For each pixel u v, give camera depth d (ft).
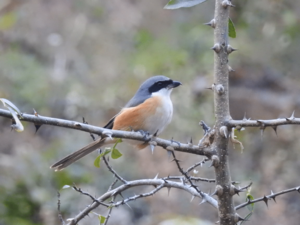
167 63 48.06
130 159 41.63
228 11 13.12
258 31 48.65
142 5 55.93
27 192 37.14
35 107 45.91
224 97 13.11
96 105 46.32
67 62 50.37
